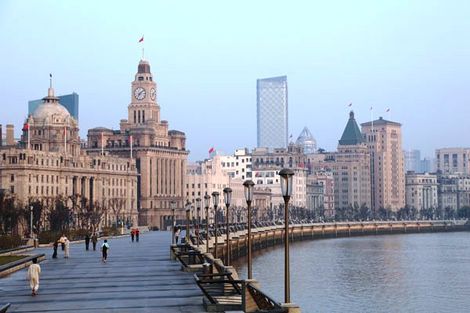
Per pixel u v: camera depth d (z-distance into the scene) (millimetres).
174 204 180125
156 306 59812
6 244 149625
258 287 54156
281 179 49469
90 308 59281
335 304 131625
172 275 85562
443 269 198875
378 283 163750
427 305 132000
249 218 64250
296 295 141500
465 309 128125
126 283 77562
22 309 59281
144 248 145125
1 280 83875
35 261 71375
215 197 119125
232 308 56406
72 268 97688
